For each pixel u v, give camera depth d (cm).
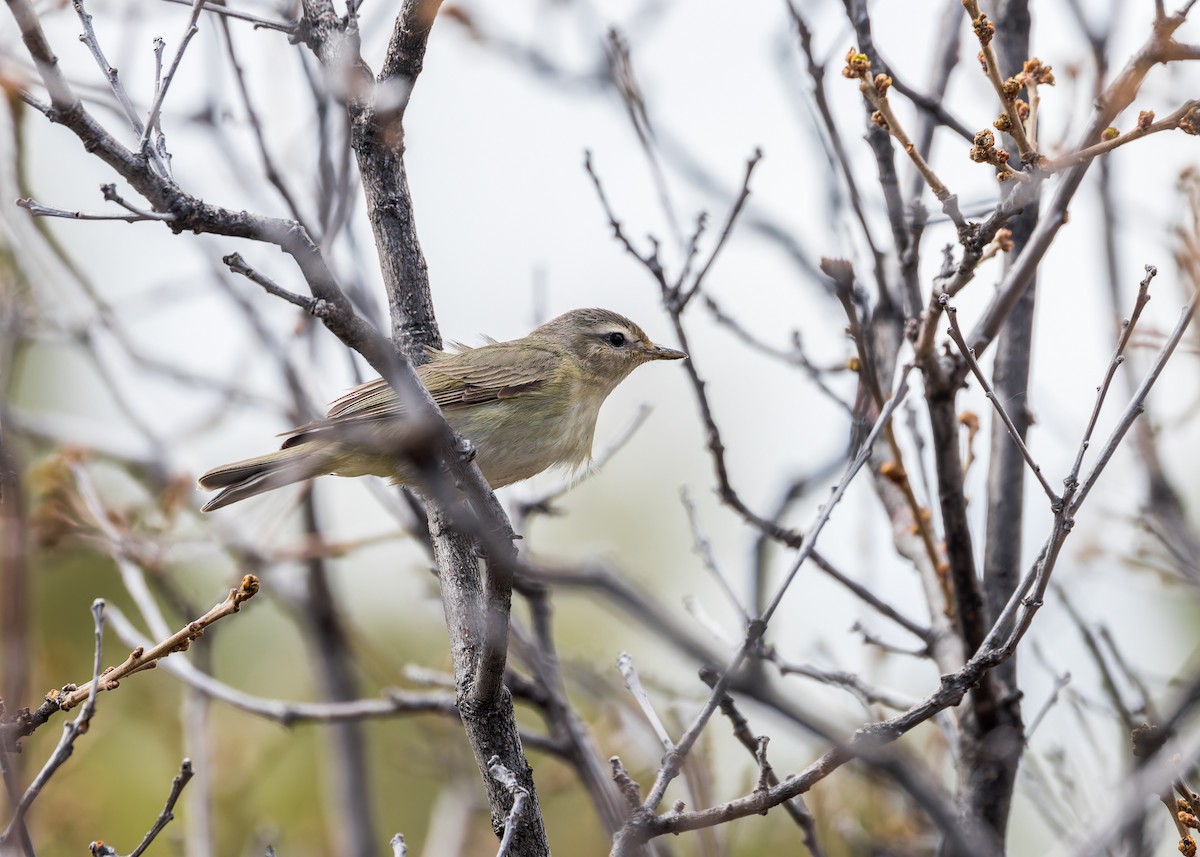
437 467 721
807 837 943
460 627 930
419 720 1512
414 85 946
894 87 1034
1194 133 802
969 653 1003
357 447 1075
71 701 726
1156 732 792
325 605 1517
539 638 1159
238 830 1501
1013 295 959
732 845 1237
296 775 1642
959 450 977
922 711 761
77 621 1677
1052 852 934
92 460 1443
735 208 1045
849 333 1001
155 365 1361
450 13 1225
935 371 956
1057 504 775
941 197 873
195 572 1741
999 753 991
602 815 1070
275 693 1728
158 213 635
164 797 1521
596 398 1418
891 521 1141
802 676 1057
